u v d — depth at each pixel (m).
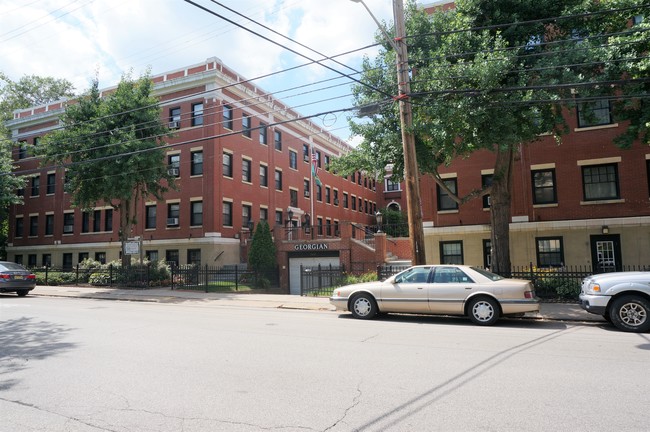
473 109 11.92
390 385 5.54
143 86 22.39
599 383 5.53
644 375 5.89
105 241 31.45
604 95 12.91
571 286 14.09
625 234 17.80
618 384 5.48
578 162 18.64
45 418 4.54
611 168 18.39
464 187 20.39
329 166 17.19
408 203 12.79
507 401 4.90
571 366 6.39
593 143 18.50
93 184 21.89
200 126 27.83
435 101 12.45
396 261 25.56
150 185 22.94
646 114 12.27
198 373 6.13
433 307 10.79
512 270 18.94
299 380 5.77
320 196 40.78
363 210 49.84
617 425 4.19
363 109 13.77
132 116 21.55
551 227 18.77
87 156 21.41
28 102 42.97
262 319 11.58
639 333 9.22
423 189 21.09
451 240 20.47
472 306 10.46
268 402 4.94
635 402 4.82
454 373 6.06
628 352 7.32
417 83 13.41
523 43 13.33
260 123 32.19
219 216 27.45
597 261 18.19
